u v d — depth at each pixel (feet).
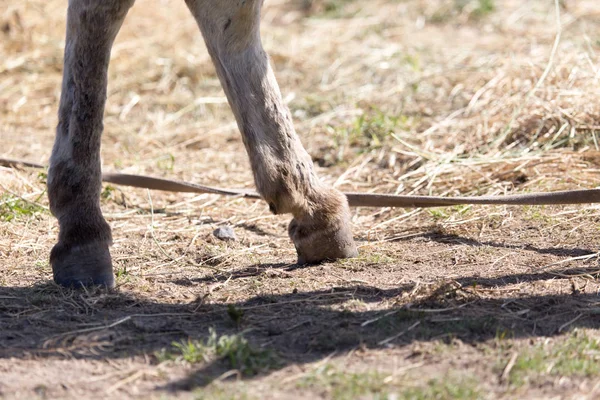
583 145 50.24
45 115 65.31
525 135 51.96
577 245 38.40
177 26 84.89
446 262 37.11
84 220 33.55
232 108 34.06
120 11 31.89
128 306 32.35
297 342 28.91
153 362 27.66
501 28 81.82
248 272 36.63
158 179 45.73
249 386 25.80
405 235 41.55
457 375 26.25
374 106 59.00
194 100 67.21
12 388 25.90
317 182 36.47
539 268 35.63
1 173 48.42
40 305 32.35
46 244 40.42
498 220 42.39
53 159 33.45
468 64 68.39
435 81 65.05
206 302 32.68
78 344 28.91
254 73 33.50
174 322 30.76
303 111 62.95
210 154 56.85
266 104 33.73
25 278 35.86
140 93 69.46
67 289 33.58
